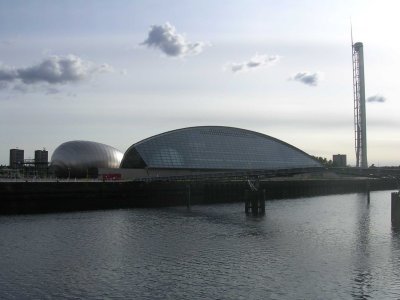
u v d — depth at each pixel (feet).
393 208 290.35
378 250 196.75
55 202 368.27
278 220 301.63
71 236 225.56
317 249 198.80
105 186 394.32
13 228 248.93
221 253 189.47
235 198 510.58
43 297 132.26
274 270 161.79
